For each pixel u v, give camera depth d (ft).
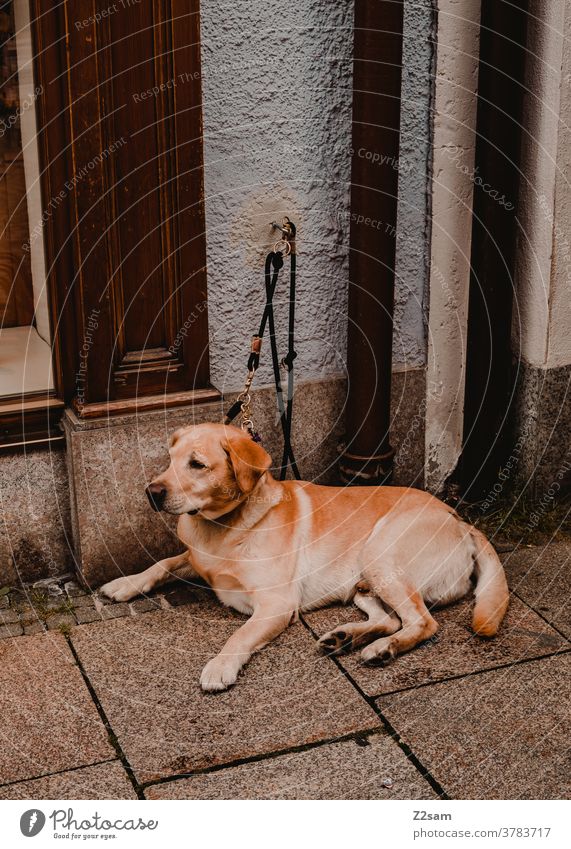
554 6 11.87
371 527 11.21
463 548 11.28
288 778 8.57
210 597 11.53
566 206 12.53
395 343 12.89
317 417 12.75
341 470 12.78
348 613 11.17
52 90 10.33
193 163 10.94
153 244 11.03
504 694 9.71
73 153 10.40
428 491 13.65
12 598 11.48
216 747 8.97
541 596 11.52
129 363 11.32
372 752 8.89
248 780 8.54
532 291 13.03
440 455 13.56
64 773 8.64
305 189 11.96
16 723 9.29
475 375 13.21
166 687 9.84
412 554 10.84
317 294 12.36
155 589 11.68
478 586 11.10
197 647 10.53
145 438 11.46
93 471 11.32
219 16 10.94
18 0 11.55
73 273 10.97
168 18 10.41
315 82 11.67
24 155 12.82
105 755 8.87
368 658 10.09
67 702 9.61
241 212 11.67
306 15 11.41
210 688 9.70
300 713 9.43
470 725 9.26
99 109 10.38
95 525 11.50
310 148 11.86
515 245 13.10
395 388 12.97
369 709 9.48
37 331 13.70
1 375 11.98
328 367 12.67
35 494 11.61
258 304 12.07
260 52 11.28
